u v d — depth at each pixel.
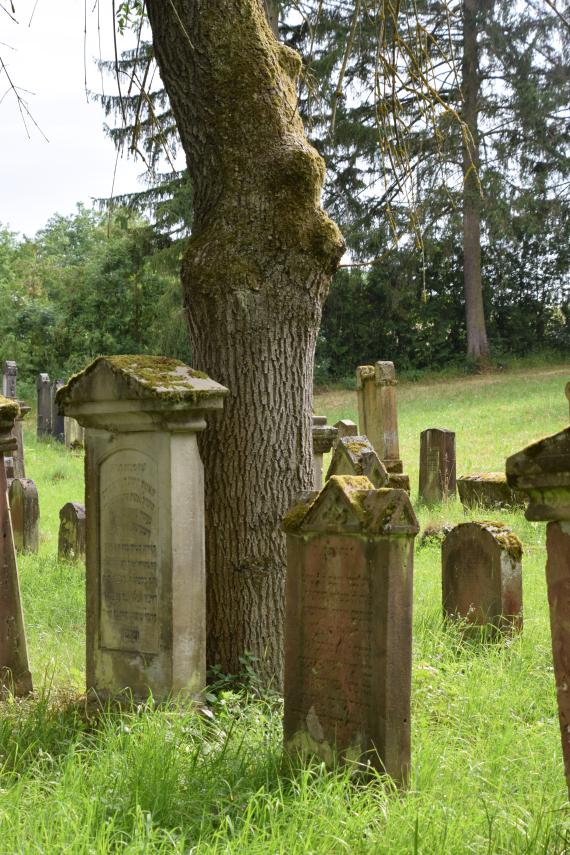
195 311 7.00
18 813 4.10
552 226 40.09
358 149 32.19
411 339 44.56
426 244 38.78
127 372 6.23
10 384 25.61
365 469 8.30
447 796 4.50
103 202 35.28
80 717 6.21
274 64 7.03
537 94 33.75
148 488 6.34
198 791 4.50
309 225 6.91
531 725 5.98
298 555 5.16
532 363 42.19
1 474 6.99
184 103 7.02
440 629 8.41
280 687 6.77
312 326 7.05
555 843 3.88
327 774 4.55
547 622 8.69
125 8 7.59
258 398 6.86
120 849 3.79
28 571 11.38
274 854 3.78
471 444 22.89
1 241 59.31
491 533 8.41
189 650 6.26
